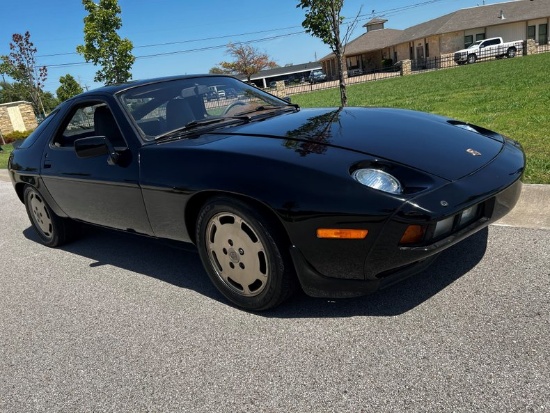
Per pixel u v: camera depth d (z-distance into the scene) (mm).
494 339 2227
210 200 2717
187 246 3244
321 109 3701
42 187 4242
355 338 2430
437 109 10648
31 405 2350
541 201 3662
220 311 2953
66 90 46344
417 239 2215
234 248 2762
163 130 3330
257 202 2510
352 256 2330
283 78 94062
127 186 3193
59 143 4152
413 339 2334
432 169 2424
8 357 2836
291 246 2467
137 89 3588
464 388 1952
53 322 3182
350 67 62312
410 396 1965
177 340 2707
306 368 2270
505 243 3195
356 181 2305
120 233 3924
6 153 15523
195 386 2285
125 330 2916
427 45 47438
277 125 3121
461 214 2328
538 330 2236
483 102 10867
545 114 7527
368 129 2902
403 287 2840
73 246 4730
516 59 31344
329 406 1997
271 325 2689
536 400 1822
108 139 3443
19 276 4148
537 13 42344
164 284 3484
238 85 4066
